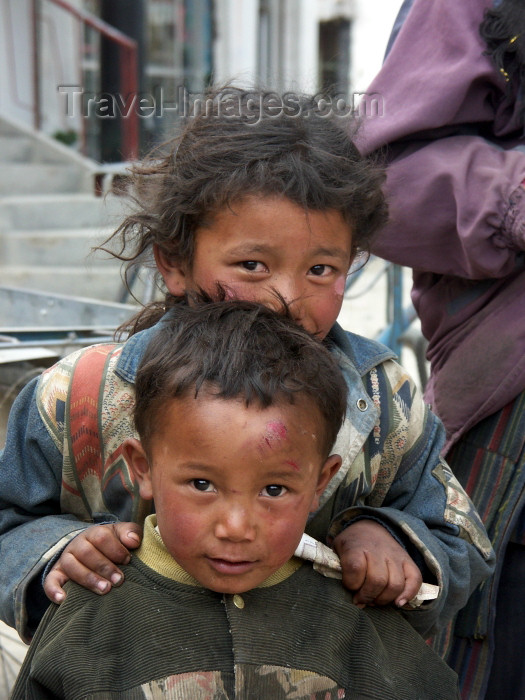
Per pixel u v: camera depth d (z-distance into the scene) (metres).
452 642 1.99
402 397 1.60
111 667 1.27
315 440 1.26
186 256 1.47
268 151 1.40
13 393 2.15
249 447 1.20
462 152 1.92
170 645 1.30
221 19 10.79
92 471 1.56
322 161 1.42
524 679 1.98
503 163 1.89
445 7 1.97
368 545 1.45
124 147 8.08
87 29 9.69
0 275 6.96
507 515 1.92
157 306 1.69
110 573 1.36
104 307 2.76
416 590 1.43
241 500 1.22
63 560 1.39
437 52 1.98
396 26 2.23
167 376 1.25
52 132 9.50
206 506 1.23
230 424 1.20
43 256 7.37
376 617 1.45
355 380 1.55
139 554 1.40
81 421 1.53
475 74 1.91
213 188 1.38
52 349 2.42
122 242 1.71
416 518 1.56
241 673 1.28
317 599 1.40
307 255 1.39
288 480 1.23
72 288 7.01
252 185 1.36
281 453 1.21
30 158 8.53
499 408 1.97
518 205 1.79
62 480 1.57
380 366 1.62
